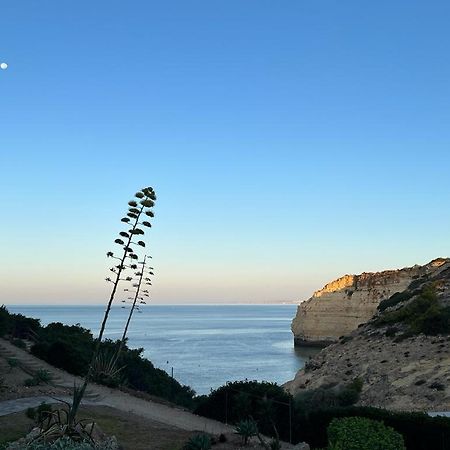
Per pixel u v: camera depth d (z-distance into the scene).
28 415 21.33
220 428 24.77
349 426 14.28
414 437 18.77
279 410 23.62
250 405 24.69
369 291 124.19
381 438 13.63
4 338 42.25
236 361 103.56
